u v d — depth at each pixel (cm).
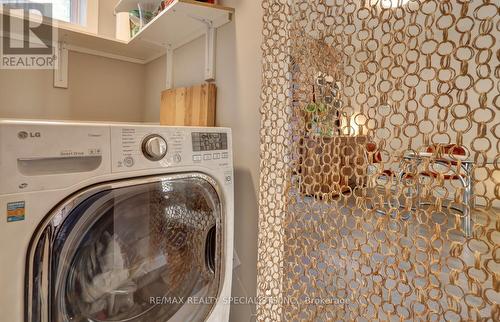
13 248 52
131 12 150
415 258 68
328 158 84
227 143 92
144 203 75
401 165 67
